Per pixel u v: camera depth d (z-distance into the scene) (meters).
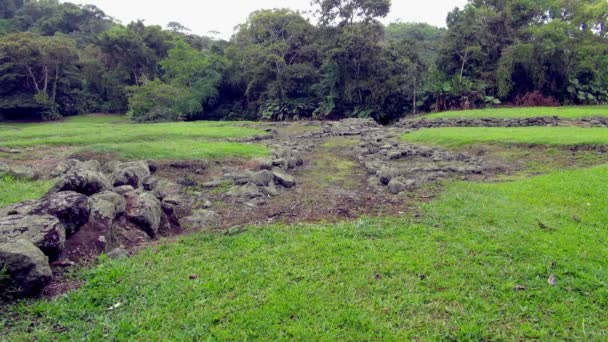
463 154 13.30
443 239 5.79
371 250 5.43
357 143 17.94
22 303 4.24
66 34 58.34
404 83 35.53
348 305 4.19
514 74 34.53
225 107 42.66
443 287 4.52
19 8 65.81
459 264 5.02
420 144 15.91
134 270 4.98
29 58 36.28
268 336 3.73
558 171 10.21
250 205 8.05
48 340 3.69
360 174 11.44
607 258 5.18
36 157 12.51
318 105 37.47
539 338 3.73
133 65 44.66
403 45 37.50
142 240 6.10
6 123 34.97
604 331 3.82
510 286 4.51
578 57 32.50
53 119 38.16
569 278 4.70
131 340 3.68
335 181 10.51
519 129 16.92
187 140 16.27
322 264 5.07
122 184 8.36
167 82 39.00
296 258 5.26
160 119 32.53
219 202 8.26
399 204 7.62
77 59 41.22
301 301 4.24
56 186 6.42
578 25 35.22
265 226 6.55
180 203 7.95
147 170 9.48
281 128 25.27
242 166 11.31
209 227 6.80
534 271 4.84
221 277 4.78
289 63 40.31
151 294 4.45
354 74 36.22
